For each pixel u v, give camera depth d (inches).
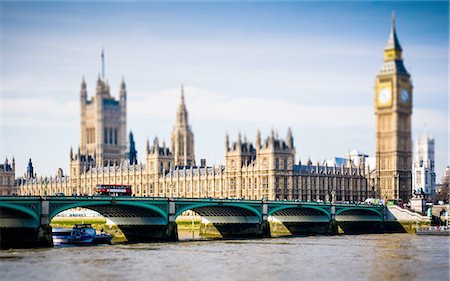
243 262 6245.1
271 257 6624.0
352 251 7209.6
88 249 7160.4
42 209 7185.0
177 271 5703.7
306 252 7076.8
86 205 7549.2
